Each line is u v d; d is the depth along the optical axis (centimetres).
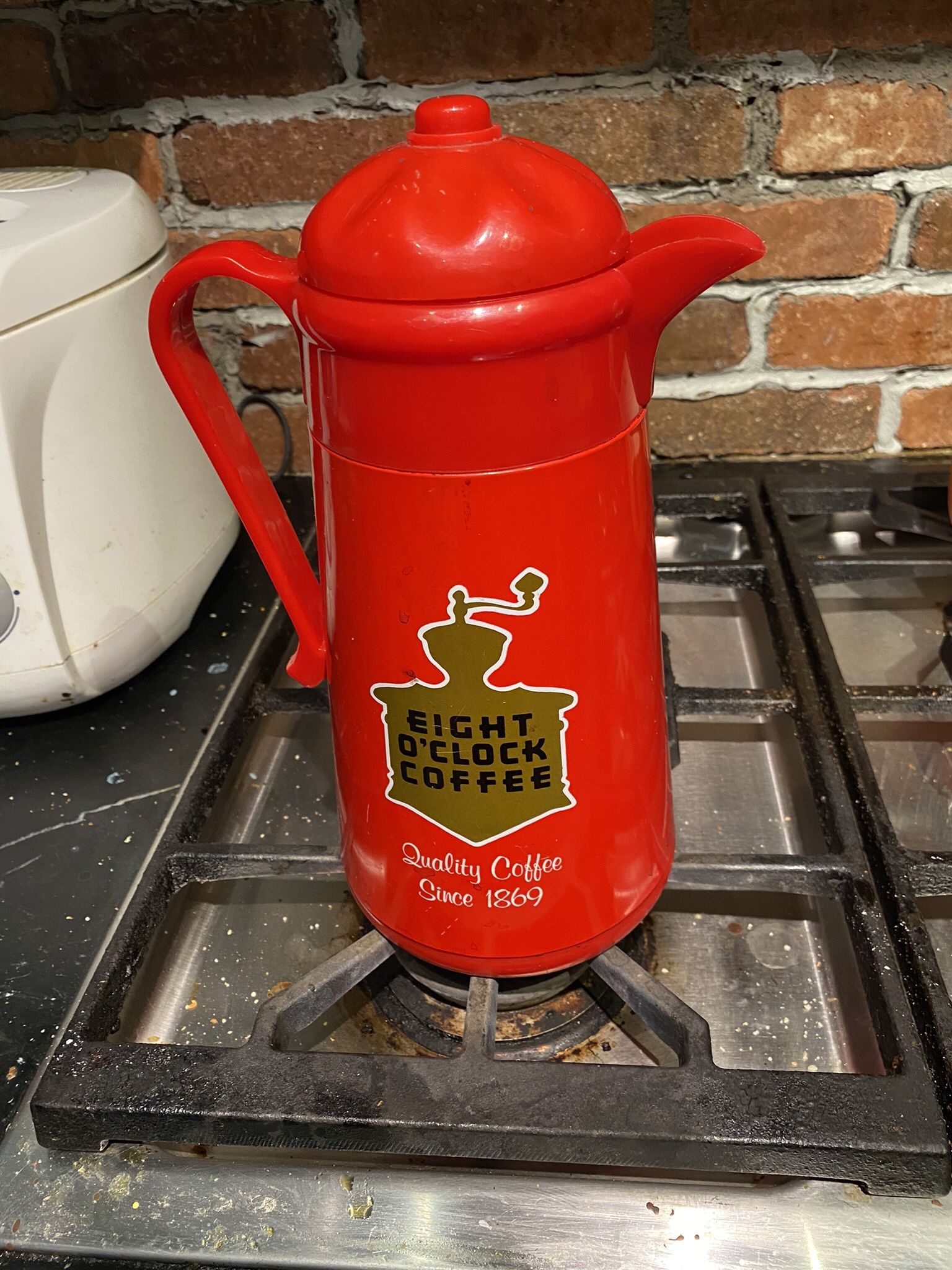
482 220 28
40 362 49
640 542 35
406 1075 36
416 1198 37
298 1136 35
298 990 40
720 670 64
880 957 40
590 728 35
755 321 73
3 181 58
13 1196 37
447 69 65
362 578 33
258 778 58
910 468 75
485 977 39
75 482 52
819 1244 35
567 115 66
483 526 31
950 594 69
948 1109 35
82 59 66
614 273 30
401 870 38
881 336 73
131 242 54
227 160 69
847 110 65
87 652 55
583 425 31
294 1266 35
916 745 58
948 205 68
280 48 65
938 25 62
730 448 78
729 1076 36
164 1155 38
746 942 47
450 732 34
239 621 68
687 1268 34
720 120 66
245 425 79
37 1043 42
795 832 52
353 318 29
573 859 37
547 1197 36
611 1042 42
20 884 50
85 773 57
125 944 43
